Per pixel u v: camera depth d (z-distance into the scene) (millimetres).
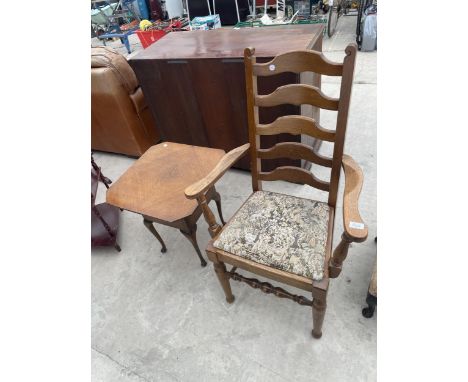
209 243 1133
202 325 1344
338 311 1288
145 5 5734
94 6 5523
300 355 1185
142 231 1865
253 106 1091
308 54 913
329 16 3758
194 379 1185
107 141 2488
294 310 1327
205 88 1742
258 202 1224
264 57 1461
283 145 1148
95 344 1346
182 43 1902
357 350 1167
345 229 793
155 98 1942
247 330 1294
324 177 2004
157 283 1553
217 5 4609
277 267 990
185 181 1376
